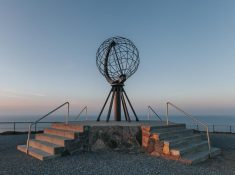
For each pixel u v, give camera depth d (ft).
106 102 43.75
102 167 23.09
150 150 29.58
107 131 30.58
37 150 29.53
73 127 31.91
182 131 35.58
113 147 30.40
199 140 36.45
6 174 20.51
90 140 30.32
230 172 22.77
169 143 27.78
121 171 21.88
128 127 30.78
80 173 21.04
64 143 28.02
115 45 42.39
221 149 36.01
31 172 21.16
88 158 26.81
